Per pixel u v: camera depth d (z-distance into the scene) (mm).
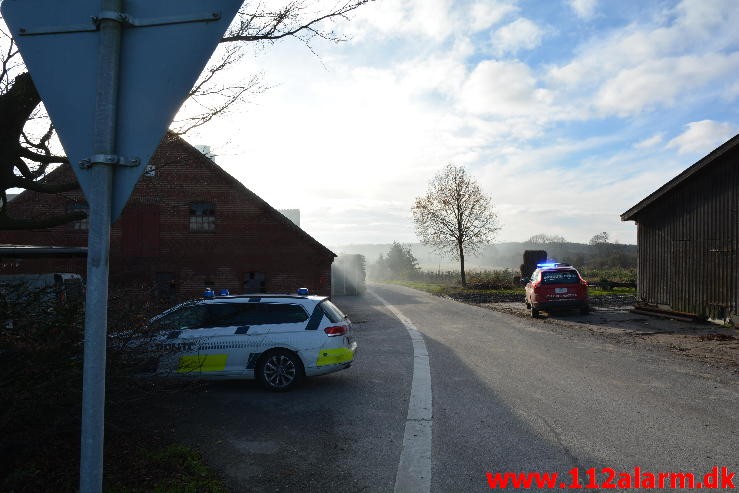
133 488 4109
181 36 1831
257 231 23250
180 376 6363
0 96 4594
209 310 8617
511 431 5879
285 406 7176
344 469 4832
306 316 8562
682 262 17312
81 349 4113
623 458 5047
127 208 21328
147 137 1815
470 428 6020
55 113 1811
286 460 5059
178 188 22875
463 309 22641
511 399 7285
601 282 31969
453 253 45000
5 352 3842
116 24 1812
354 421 6383
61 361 3994
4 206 5109
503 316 19375
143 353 4953
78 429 4230
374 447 5426
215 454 5203
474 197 43406
